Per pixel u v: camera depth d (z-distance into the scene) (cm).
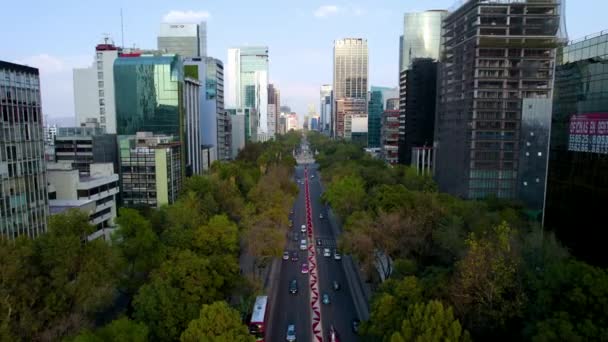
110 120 17688
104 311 7212
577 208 7175
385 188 11488
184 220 8925
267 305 7669
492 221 8975
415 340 4234
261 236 9119
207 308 4797
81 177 11856
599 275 4378
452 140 15538
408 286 5409
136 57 16588
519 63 13675
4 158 8000
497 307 5125
